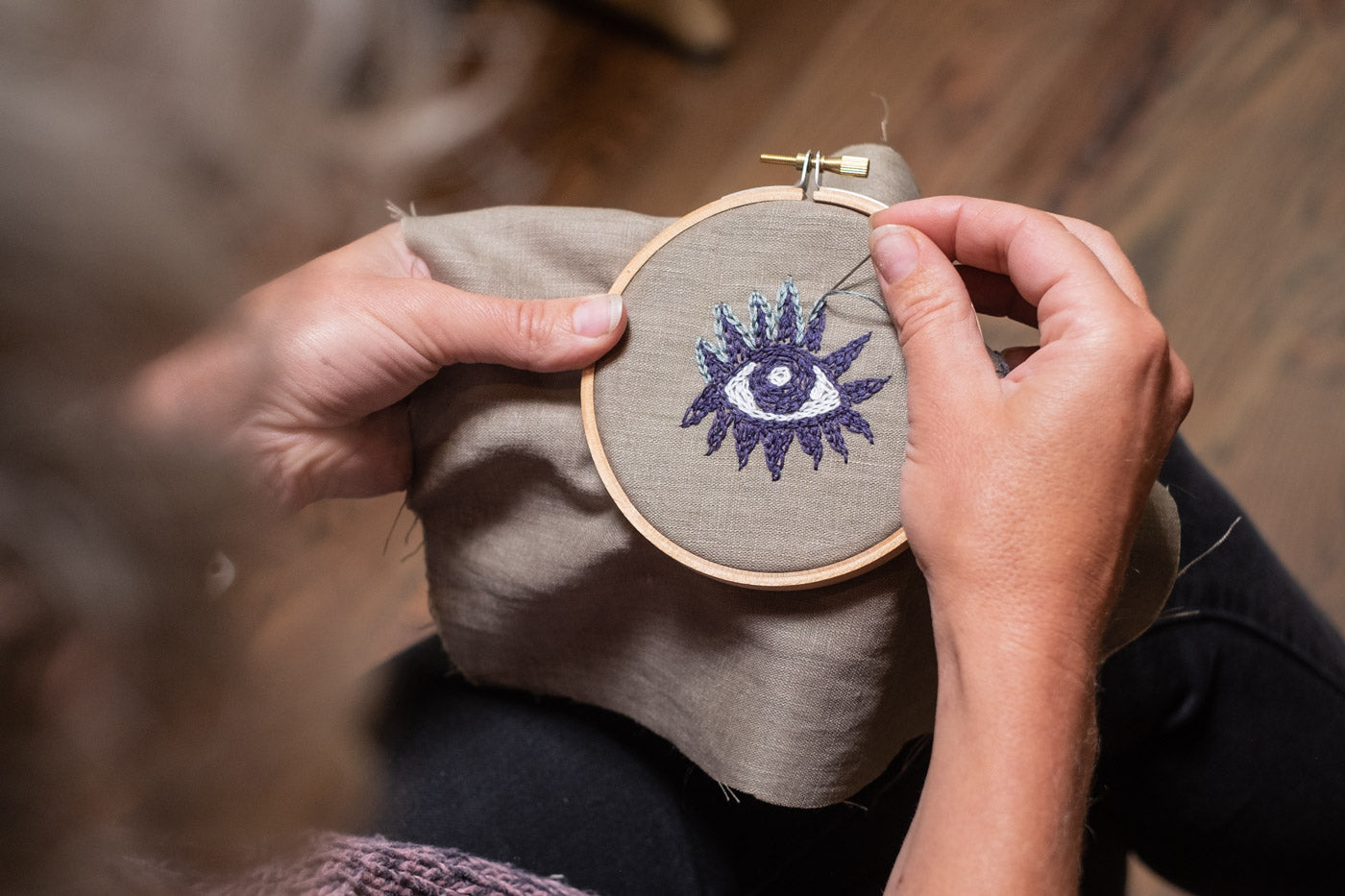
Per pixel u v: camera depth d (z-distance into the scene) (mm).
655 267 531
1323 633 616
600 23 1036
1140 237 931
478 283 538
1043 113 974
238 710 377
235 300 324
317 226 361
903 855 458
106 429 294
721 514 515
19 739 320
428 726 579
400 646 800
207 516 331
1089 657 456
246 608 385
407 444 563
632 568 534
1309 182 926
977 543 458
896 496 505
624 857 551
